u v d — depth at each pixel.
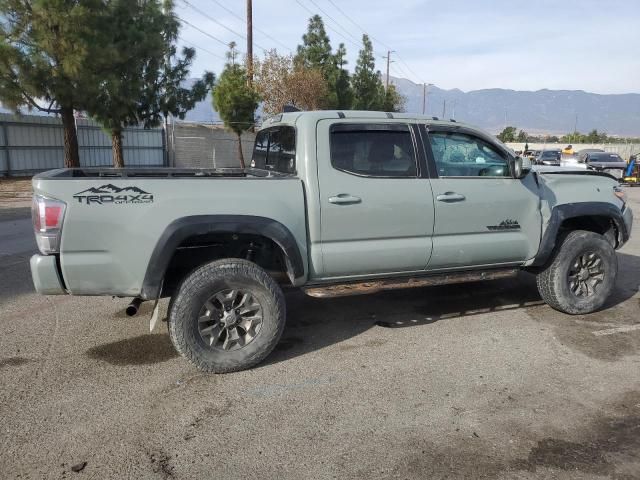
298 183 4.25
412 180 4.58
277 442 3.18
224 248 4.48
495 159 5.02
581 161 25.50
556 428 3.32
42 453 3.05
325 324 5.19
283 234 4.10
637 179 23.94
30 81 14.61
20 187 18.42
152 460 3.00
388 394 3.76
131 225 3.82
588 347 4.59
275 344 4.22
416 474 2.88
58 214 3.71
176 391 3.81
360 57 39.03
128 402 3.65
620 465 2.95
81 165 23.98
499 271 5.15
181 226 3.86
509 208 4.96
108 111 17.42
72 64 14.58
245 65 27.88
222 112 25.25
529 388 3.84
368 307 5.70
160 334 4.92
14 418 3.42
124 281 3.89
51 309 5.59
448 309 5.62
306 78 29.12
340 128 4.39
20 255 8.12
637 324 5.15
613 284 5.47
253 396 3.74
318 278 4.45
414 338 4.81
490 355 4.42
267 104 29.41
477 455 3.05
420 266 4.75
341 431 3.29
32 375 4.04
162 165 27.47
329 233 4.34
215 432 3.29
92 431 3.29
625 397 3.71
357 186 4.38
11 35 14.49
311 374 4.09
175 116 20.70
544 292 5.38
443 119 4.86
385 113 4.63
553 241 5.12
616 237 5.72
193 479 2.84
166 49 18.88
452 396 3.72
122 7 16.80
